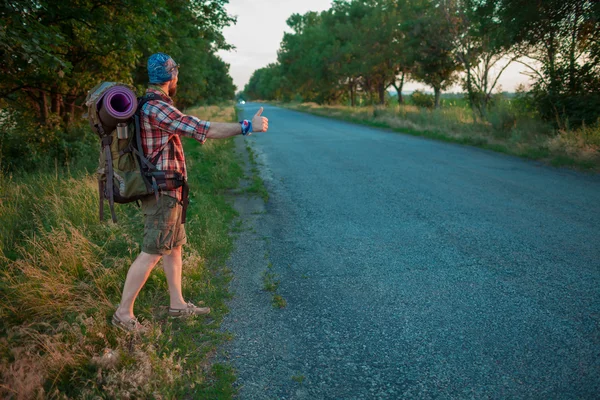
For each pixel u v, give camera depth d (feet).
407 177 27.61
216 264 13.67
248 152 40.22
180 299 10.22
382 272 13.15
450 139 46.42
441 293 11.65
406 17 88.43
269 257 14.49
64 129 31.65
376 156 36.63
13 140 24.36
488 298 11.29
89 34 28.81
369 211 20.08
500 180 26.05
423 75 75.51
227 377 8.13
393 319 10.35
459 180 26.32
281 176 28.96
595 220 17.67
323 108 131.34
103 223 15.11
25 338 8.66
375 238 16.31
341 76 124.06
